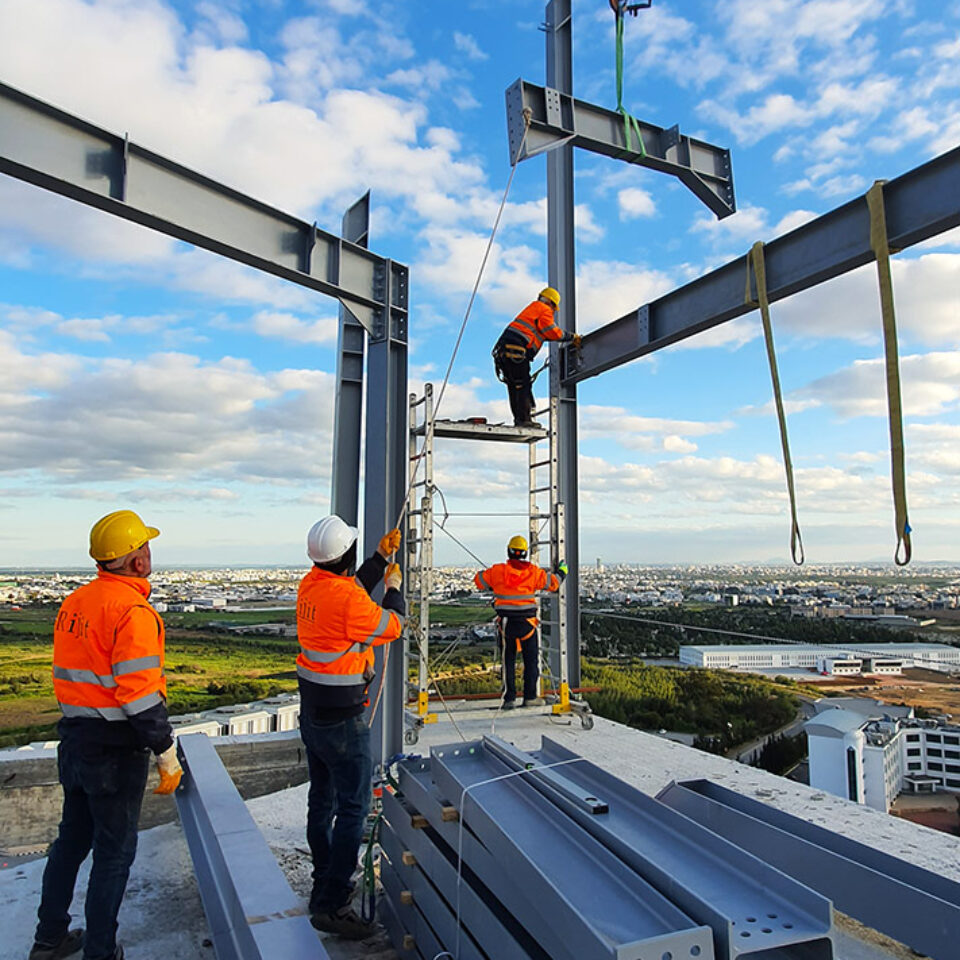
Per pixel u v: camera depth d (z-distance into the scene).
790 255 4.68
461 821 2.55
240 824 3.00
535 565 6.46
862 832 3.81
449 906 2.50
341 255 5.02
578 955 1.67
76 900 3.32
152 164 4.04
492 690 7.21
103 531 2.57
